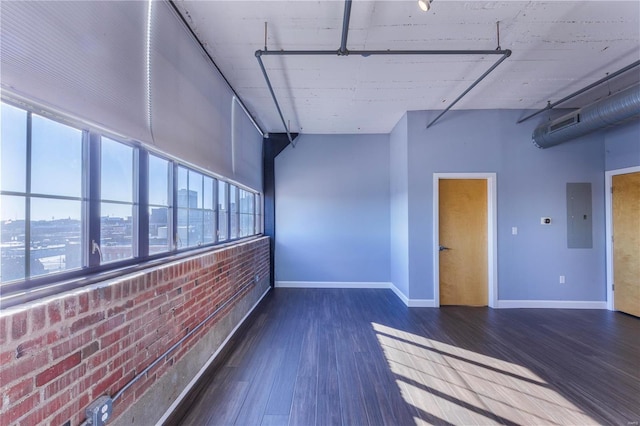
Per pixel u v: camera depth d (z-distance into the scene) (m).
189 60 2.25
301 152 5.28
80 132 1.34
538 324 3.45
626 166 3.81
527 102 3.89
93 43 1.29
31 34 1.01
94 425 1.18
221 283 2.74
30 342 0.95
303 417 1.83
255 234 4.88
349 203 5.27
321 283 5.25
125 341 1.40
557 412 1.89
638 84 2.62
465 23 2.26
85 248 1.36
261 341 2.94
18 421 0.91
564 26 2.30
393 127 4.93
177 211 2.24
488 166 4.12
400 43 2.51
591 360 2.56
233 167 3.40
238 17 2.14
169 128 1.95
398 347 2.82
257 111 4.12
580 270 4.06
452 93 3.56
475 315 3.77
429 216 4.15
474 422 1.79
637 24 2.28
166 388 1.78
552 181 4.10
